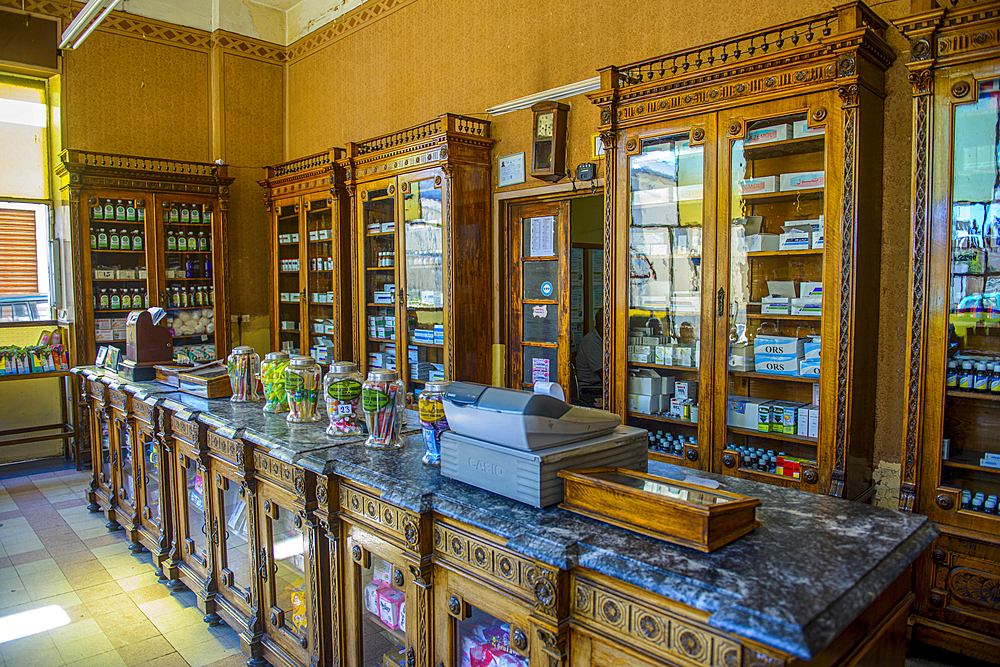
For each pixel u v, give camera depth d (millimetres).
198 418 3184
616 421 2004
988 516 2713
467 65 5426
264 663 2865
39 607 3461
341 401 2684
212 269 6984
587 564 1436
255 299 7570
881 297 3285
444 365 5098
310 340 6547
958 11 2623
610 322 3936
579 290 6742
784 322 3299
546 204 4980
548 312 5020
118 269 6449
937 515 2846
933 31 2701
